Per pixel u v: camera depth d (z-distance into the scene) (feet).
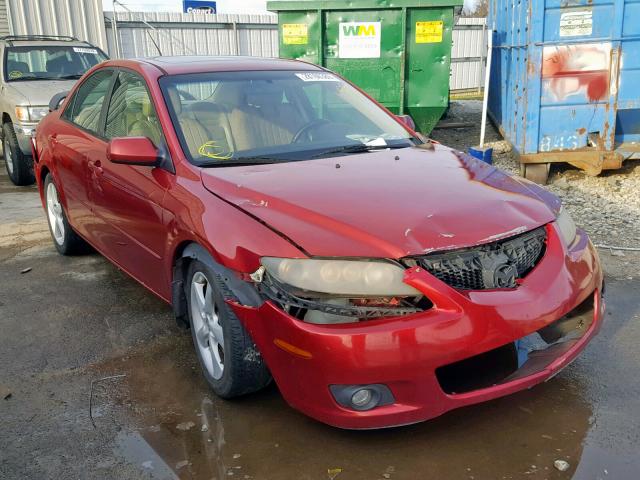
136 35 57.41
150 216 11.55
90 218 14.85
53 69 31.01
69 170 15.51
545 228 9.70
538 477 8.36
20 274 16.76
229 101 12.68
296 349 8.31
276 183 10.11
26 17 50.93
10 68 29.96
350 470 8.61
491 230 8.90
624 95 23.56
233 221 9.43
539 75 23.54
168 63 13.65
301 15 32.48
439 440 9.18
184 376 11.27
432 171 10.83
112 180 13.02
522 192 10.37
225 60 14.15
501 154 30.83
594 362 11.24
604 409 9.84
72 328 13.37
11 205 24.93
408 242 8.45
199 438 9.41
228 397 10.13
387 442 9.16
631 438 9.11
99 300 14.83
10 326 13.55
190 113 12.15
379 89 32.94
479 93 68.64
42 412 10.23
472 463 8.68
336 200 9.39
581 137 24.06
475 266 8.64
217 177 10.52
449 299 8.21
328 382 8.18
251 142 12.02
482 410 9.88
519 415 9.73
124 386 10.98
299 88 13.61
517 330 8.48
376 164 11.19
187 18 58.75
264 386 9.95
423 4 31.48
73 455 9.12
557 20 23.03
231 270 9.21
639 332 12.32
